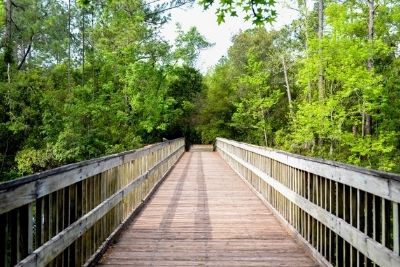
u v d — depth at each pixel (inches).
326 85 818.2
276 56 1343.5
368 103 645.9
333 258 158.9
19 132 754.8
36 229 115.8
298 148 871.1
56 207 128.6
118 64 772.6
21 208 104.3
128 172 261.3
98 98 770.2
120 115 748.6
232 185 442.3
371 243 116.3
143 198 328.5
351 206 136.9
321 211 166.4
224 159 839.1
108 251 190.4
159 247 198.1
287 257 181.8
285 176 247.3
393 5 673.6
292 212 227.9
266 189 323.6
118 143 745.0
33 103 773.9
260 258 180.2
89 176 161.0
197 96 1464.1
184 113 1295.5
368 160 673.6
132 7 761.0
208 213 287.7
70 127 714.2
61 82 929.5
